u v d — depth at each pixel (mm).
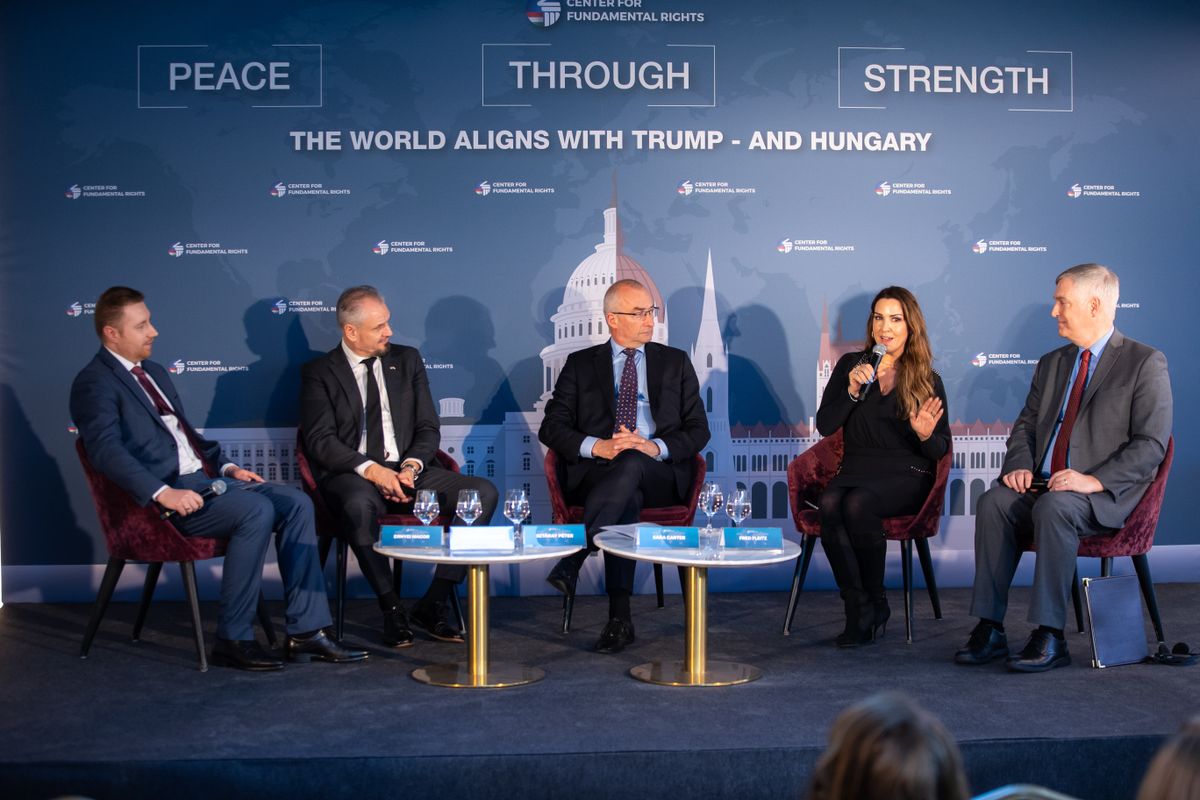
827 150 8656
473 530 6059
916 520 7059
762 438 8695
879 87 8664
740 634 7320
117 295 6750
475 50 8461
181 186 8352
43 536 8320
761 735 5113
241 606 6496
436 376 8547
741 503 6191
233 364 8422
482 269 8531
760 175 8633
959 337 8758
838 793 2131
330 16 8391
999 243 8750
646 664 6512
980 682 6086
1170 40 8789
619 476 7012
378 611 8109
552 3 8484
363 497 7039
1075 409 6926
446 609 7215
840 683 6074
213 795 4766
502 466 8602
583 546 6273
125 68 8297
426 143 8461
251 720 5395
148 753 4871
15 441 8281
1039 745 5020
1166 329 8836
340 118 8422
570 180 8555
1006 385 8789
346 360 7582
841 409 7348
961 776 2119
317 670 6414
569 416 7715
